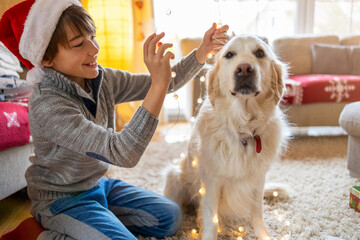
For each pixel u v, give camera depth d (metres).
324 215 1.50
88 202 1.20
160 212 1.31
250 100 1.20
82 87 1.23
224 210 1.43
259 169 1.26
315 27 4.07
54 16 1.01
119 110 3.37
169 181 1.64
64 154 1.14
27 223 1.25
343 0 3.96
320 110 2.86
